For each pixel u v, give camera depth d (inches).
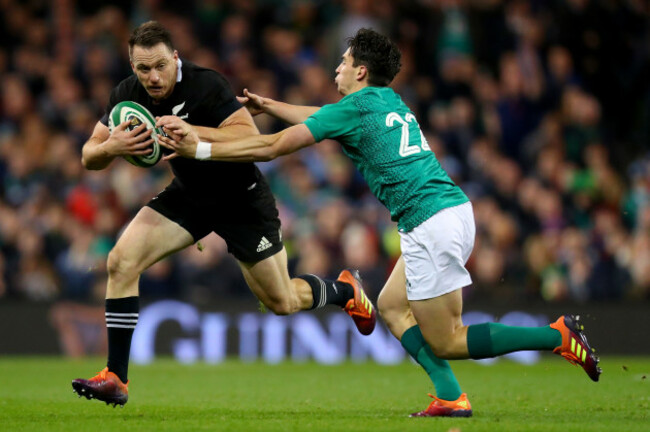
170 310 1780.3
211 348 1777.8
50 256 1900.8
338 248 1931.6
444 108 2363.4
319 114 812.0
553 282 1939.0
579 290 1950.1
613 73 2532.0
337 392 1139.3
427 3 2487.7
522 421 790.5
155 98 845.8
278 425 756.0
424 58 2456.9
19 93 2267.5
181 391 1151.0
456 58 2444.6
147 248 868.6
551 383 1272.1
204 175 876.0
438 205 804.0
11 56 2352.4
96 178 2022.6
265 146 796.0
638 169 2348.7
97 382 832.9
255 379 1338.6
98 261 1854.1
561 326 799.7
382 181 820.0
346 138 823.7
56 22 2399.1
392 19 2445.9
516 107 2374.5
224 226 914.7
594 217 2156.7
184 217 889.5
